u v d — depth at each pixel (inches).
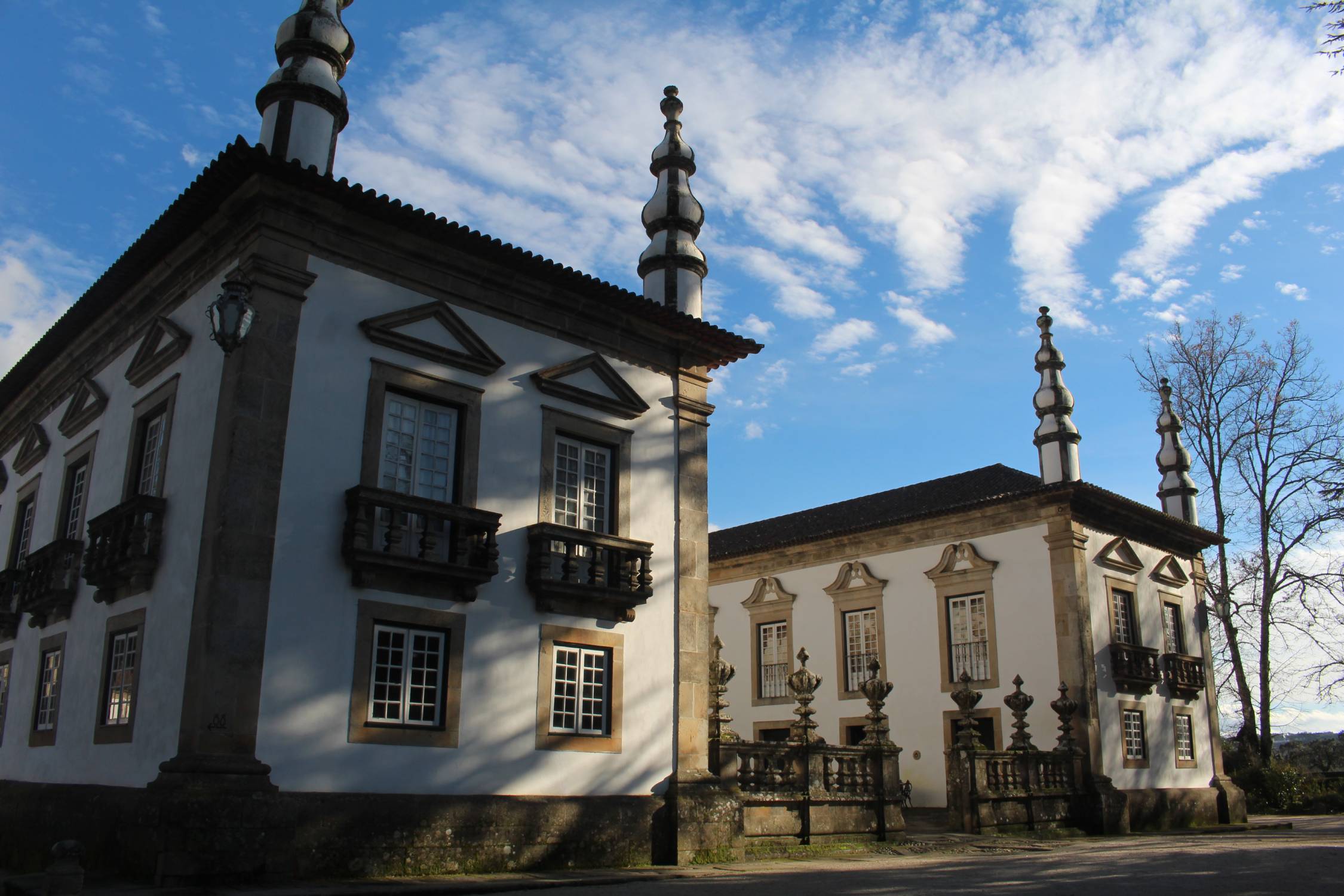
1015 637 791.7
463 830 420.8
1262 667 1095.0
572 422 508.7
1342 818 940.6
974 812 639.8
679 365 565.9
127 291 514.0
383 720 416.5
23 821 468.8
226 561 381.4
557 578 479.2
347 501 418.9
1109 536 833.5
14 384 633.0
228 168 407.8
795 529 1040.2
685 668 524.4
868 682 632.4
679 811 488.4
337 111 485.1
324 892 338.0
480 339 476.1
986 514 826.8
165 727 387.2
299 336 420.5
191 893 330.3
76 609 495.8
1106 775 754.8
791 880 406.0
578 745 473.4
